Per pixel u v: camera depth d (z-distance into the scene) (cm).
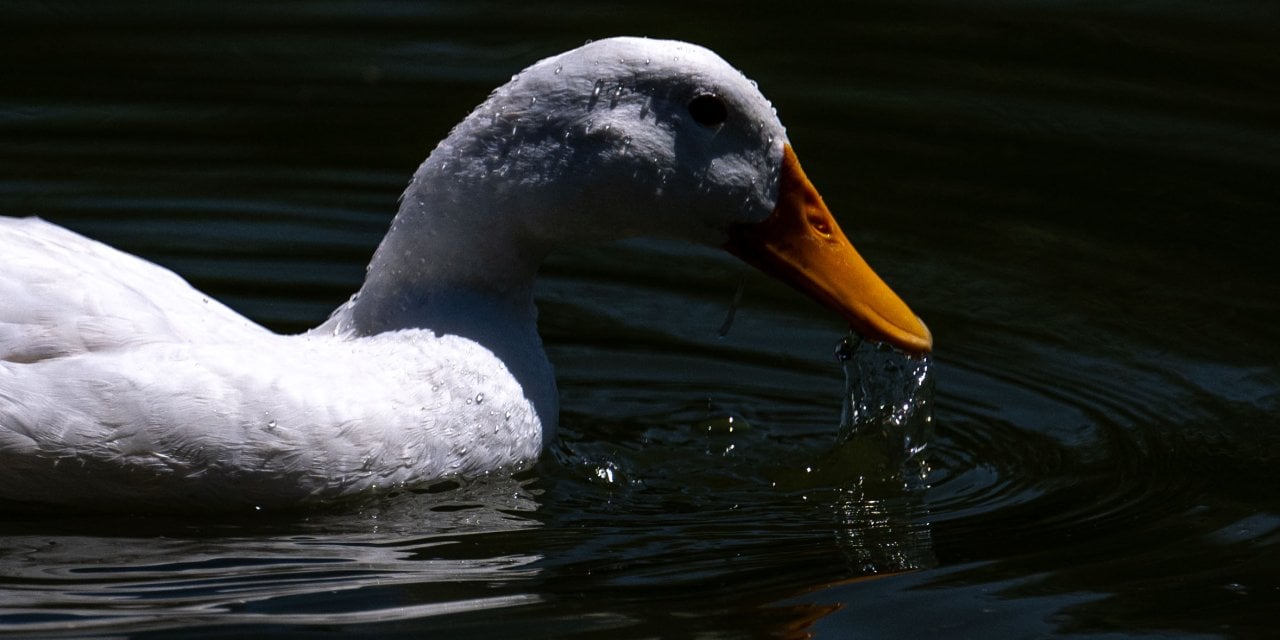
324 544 761
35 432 741
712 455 905
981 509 824
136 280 801
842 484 867
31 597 694
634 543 775
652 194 836
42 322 753
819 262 869
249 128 1334
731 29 1518
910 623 689
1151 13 1559
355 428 785
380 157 1295
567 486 850
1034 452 900
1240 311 1066
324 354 810
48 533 759
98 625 670
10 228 801
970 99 1397
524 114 826
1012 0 1594
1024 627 686
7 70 1409
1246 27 1523
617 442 916
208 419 756
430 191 842
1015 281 1118
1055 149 1316
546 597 707
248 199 1222
